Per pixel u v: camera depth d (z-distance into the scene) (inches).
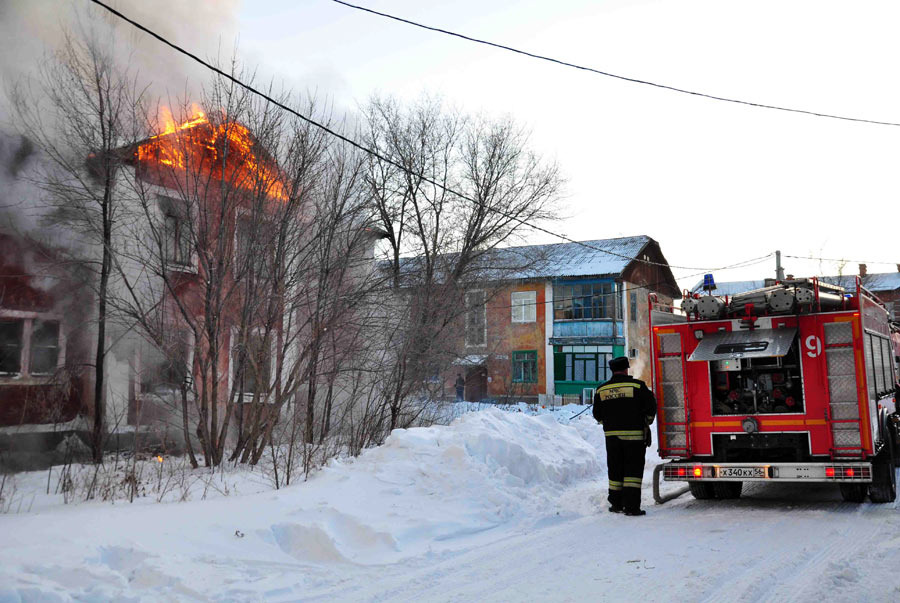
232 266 426.0
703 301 330.0
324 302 463.2
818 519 285.9
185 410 420.2
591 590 185.2
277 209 440.1
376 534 237.8
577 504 332.2
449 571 208.2
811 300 307.6
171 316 446.9
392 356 547.8
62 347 472.4
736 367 333.7
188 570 193.2
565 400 1323.8
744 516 298.0
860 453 295.6
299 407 464.4
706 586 185.0
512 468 357.7
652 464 534.0
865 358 302.7
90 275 470.6
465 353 686.5
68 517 242.1
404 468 320.5
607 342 1337.4
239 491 321.4
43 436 453.7
